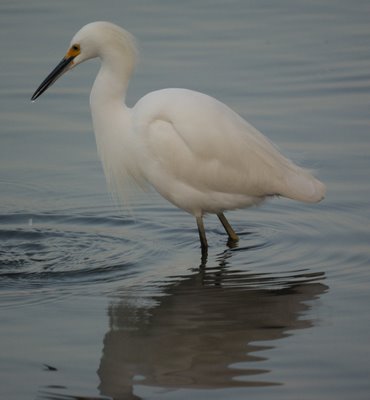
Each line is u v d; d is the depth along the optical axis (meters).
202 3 24.70
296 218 13.45
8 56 20.45
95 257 12.10
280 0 25.27
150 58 20.27
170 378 8.66
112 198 14.46
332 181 14.42
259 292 10.70
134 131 12.36
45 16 23.30
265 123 16.84
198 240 12.87
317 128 16.64
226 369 8.80
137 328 9.74
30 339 9.52
